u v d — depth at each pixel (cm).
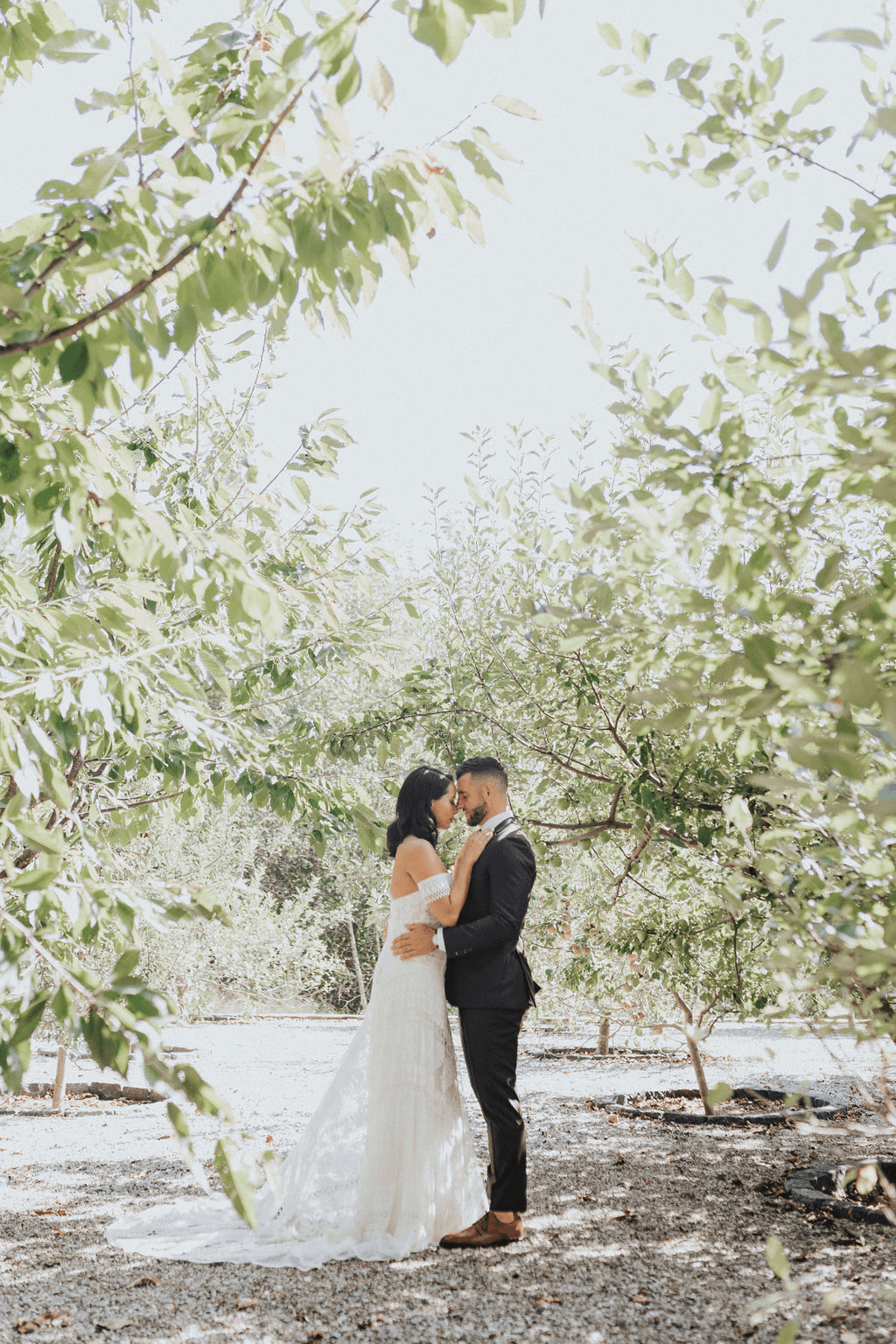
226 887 1012
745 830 292
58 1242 398
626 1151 582
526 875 412
